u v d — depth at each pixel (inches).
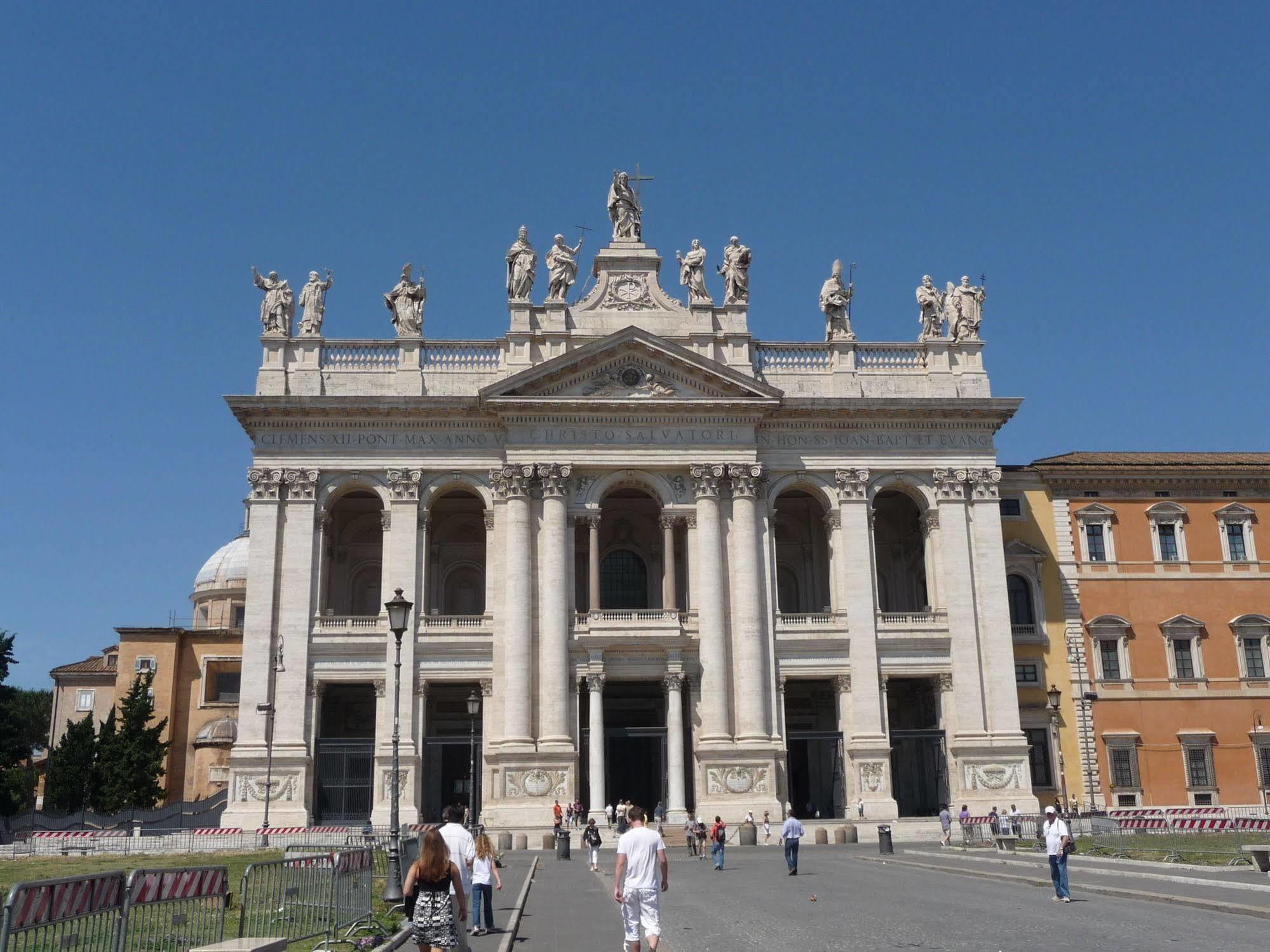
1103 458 3019.2
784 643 2652.6
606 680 2603.3
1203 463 2984.7
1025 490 2933.1
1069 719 2810.0
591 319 2787.9
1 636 2974.9
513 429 2662.4
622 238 2856.8
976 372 2822.3
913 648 2677.2
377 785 2529.5
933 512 2746.1
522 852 2251.5
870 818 2551.7
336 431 2687.0
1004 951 850.1
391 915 1116.5
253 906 900.6
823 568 2947.8
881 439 2773.1
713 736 2551.7
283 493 2655.0
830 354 2827.3
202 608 4301.2
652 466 2674.7
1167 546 2938.0
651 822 2596.0
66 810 3157.0
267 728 2491.4
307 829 2354.8
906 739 2790.4
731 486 2694.4
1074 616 2869.1
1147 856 1700.3
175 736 3447.3
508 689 2539.4
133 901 716.0
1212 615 2901.1
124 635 3503.9
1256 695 2859.3
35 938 604.7
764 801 2516.0
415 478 2674.7
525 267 2780.5
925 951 861.8
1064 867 1198.3
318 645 2593.5
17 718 3004.4
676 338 2792.8
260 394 2659.9
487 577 2650.1
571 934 1047.0
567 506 2655.0
